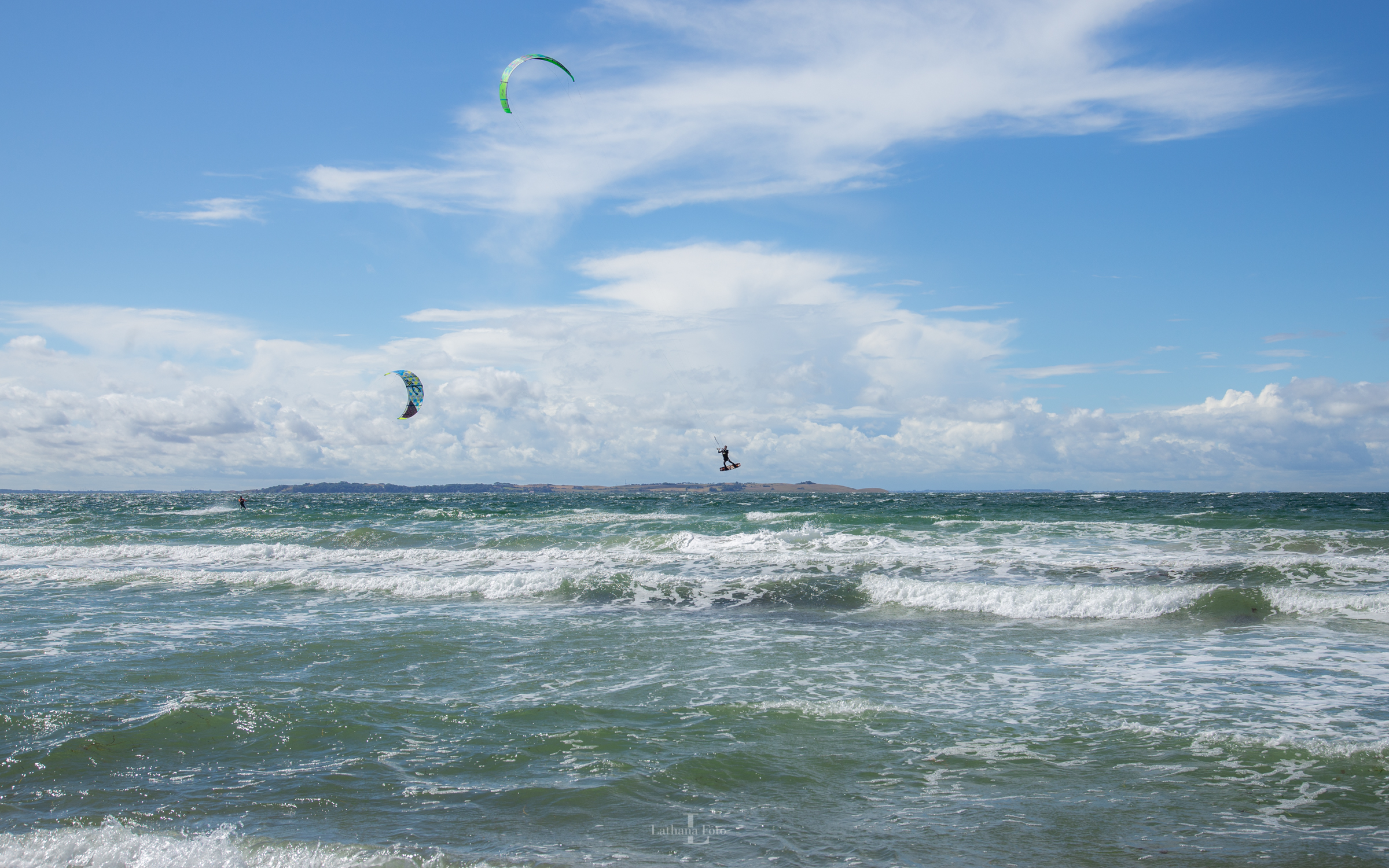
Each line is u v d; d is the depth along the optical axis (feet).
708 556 81.97
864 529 107.55
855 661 41.52
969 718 31.73
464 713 32.14
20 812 22.84
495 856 19.99
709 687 36.32
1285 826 21.89
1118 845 20.75
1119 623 51.29
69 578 70.38
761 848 20.56
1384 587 59.00
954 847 20.66
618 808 23.11
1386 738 29.04
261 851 19.90
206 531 114.42
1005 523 113.09
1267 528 109.91
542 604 58.80
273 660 40.88
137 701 33.24
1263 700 34.14
